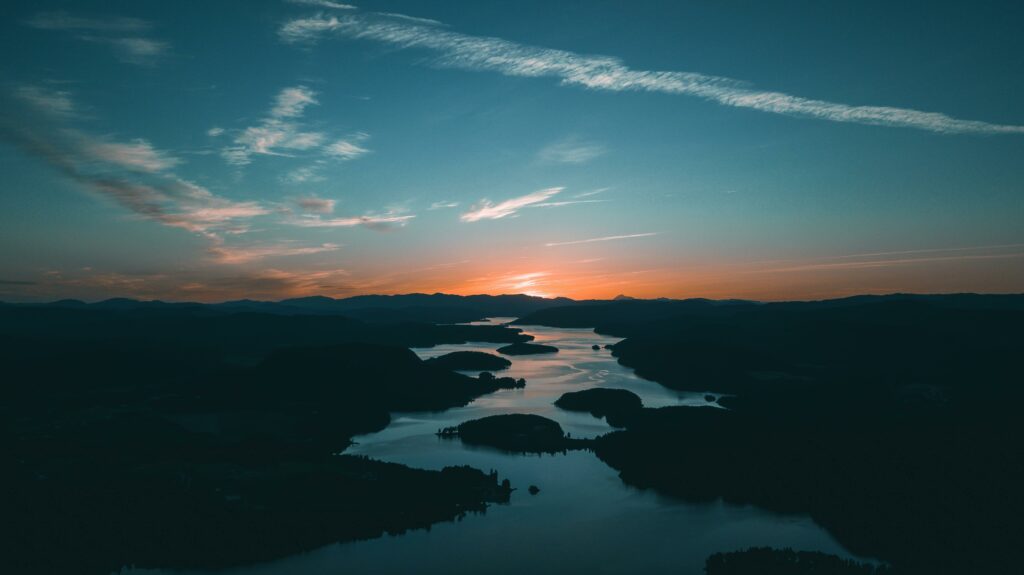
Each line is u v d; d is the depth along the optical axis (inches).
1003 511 5816.9
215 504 6437.0
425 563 5428.2
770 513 6486.2
